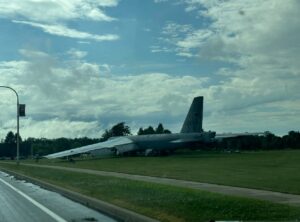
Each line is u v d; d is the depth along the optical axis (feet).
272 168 160.45
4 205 69.56
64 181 114.32
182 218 48.85
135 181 100.32
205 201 59.21
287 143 549.54
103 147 342.03
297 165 180.55
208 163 208.54
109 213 59.82
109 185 92.22
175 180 106.63
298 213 49.80
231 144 516.73
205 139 347.15
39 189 102.06
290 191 76.79
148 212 54.34
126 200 66.49
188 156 316.81
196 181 102.47
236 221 45.57
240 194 72.90
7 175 171.22
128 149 347.77
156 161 246.27
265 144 540.52
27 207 66.80
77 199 78.43
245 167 169.37
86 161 285.64
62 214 59.00
